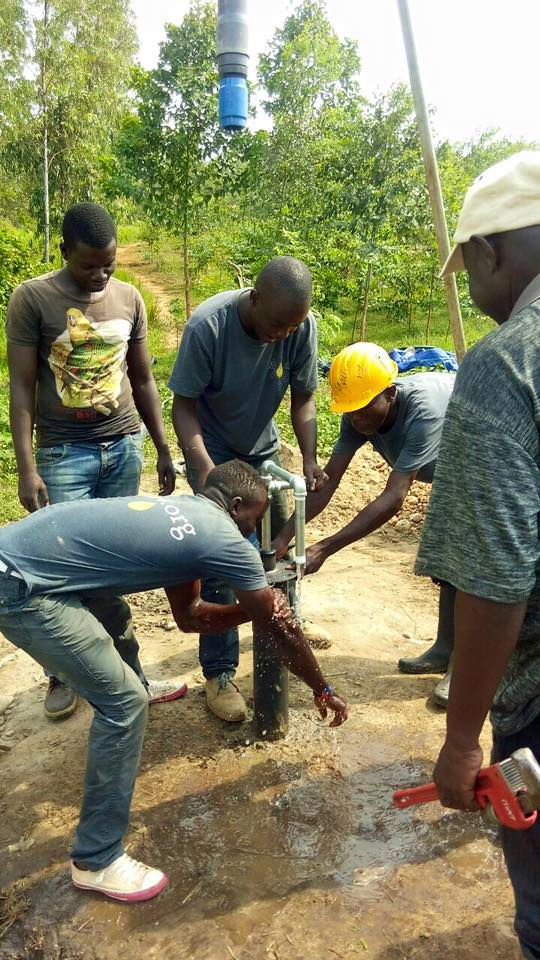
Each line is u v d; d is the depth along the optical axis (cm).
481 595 135
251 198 1672
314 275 1184
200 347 293
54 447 332
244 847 262
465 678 144
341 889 243
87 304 319
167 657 387
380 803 280
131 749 237
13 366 313
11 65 1942
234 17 311
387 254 1175
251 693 351
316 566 304
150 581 232
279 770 299
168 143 1107
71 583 225
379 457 686
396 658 379
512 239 146
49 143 2083
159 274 2138
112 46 2231
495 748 170
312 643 386
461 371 140
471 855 254
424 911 233
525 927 162
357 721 327
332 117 1530
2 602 219
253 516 260
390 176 1082
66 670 226
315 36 1709
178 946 225
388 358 306
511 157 151
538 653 150
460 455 137
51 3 1897
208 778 296
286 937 226
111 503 233
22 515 594
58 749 318
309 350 321
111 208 2375
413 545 527
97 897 244
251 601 236
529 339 134
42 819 279
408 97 1054
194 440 303
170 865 256
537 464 135
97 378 326
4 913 241
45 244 1877
